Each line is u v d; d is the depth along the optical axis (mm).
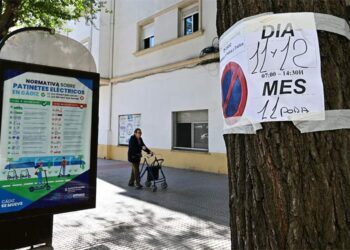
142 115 14070
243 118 1591
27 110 2723
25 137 2713
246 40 1591
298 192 1413
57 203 2895
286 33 1513
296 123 1448
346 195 1421
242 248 1584
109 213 5895
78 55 3127
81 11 8055
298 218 1397
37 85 2775
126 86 15109
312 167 1420
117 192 7805
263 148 1504
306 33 1494
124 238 4551
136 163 8352
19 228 2877
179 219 5516
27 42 2822
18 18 6496
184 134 12211
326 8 1535
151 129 13523
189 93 11781
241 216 1599
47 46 2930
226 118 1745
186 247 4215
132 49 14953
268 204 1468
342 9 1600
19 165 2688
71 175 2980
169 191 7891
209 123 10969
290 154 1443
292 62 1487
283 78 1488
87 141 3090
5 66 2598
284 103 1475
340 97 1469
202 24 11492
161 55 13266
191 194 7543
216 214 5840
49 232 3051
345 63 1529
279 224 1432
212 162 10828
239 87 1626
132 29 15055
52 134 2867
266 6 1565
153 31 14203
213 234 4738
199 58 11336
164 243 4359
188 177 9922
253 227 1522
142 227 5066
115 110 15742
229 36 1723
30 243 2932
